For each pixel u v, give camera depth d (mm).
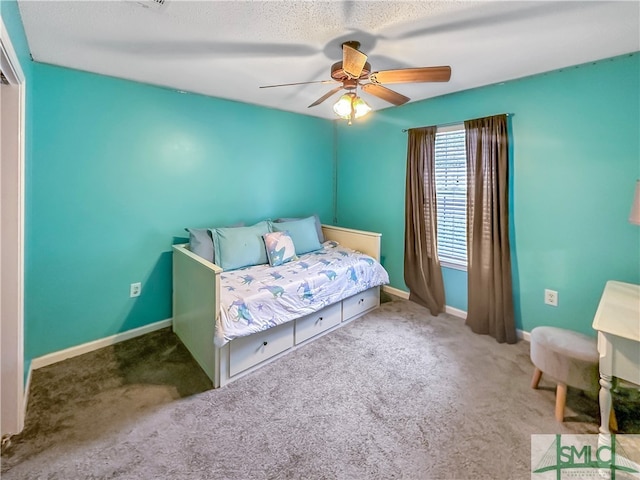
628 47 2016
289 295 2387
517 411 1842
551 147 2467
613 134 2184
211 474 1439
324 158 4195
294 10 1597
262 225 3195
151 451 1559
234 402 1926
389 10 1599
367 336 2775
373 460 1516
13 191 1592
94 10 1587
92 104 2416
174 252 2791
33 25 1727
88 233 2469
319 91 2957
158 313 2900
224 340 1960
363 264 3086
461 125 2988
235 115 3264
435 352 2512
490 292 2777
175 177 2898
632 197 2137
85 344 2512
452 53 2115
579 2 1549
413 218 3387
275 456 1538
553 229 2508
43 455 1522
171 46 1991
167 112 2805
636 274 2164
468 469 1469
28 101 1943
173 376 2184
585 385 1707
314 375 2205
